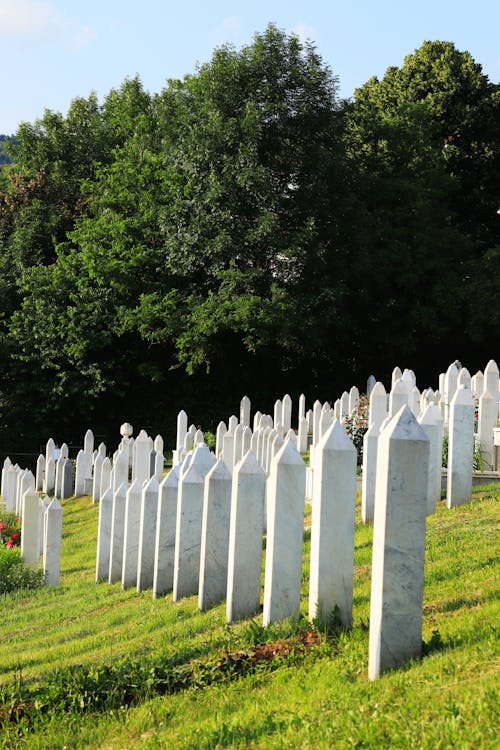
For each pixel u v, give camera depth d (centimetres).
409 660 630
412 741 495
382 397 1580
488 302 3988
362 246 3806
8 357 3934
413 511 639
